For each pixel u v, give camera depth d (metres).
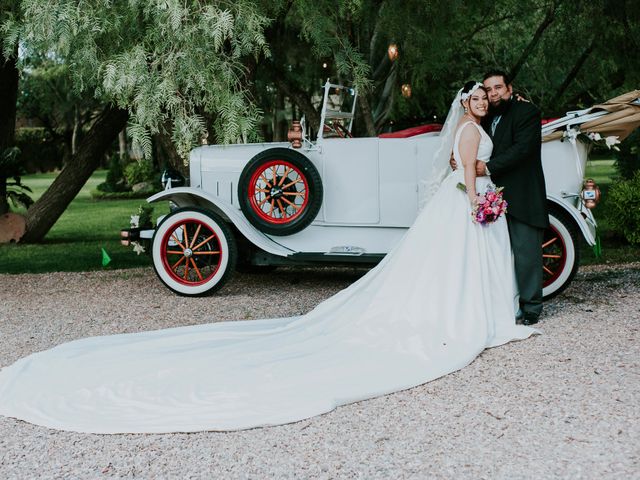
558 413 3.48
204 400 3.81
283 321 5.32
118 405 3.82
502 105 4.89
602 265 7.75
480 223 4.63
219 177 6.93
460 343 4.36
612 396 3.65
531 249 4.93
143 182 24.28
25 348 5.14
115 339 5.06
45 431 3.58
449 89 12.88
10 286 7.73
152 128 5.90
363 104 9.54
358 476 2.95
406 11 8.48
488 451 3.12
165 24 5.50
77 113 35.88
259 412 3.61
